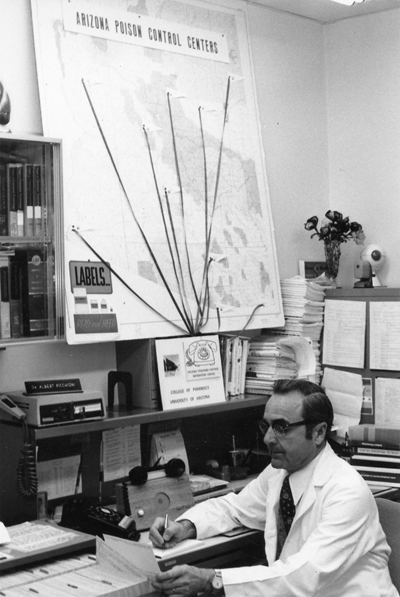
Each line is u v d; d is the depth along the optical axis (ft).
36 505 9.81
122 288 11.03
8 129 10.45
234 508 9.91
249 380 12.59
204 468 11.95
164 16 12.06
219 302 12.17
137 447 11.46
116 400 11.75
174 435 11.73
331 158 14.98
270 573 8.26
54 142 9.68
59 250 9.86
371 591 8.63
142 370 11.38
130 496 10.04
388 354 12.88
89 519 9.73
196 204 12.08
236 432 12.82
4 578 8.36
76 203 10.68
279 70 14.19
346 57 14.71
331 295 13.47
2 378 10.50
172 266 11.64
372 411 13.03
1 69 10.52
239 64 13.00
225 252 12.36
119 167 11.19
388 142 14.20
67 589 8.01
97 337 10.63
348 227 13.98
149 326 11.27
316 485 8.94
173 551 9.14
